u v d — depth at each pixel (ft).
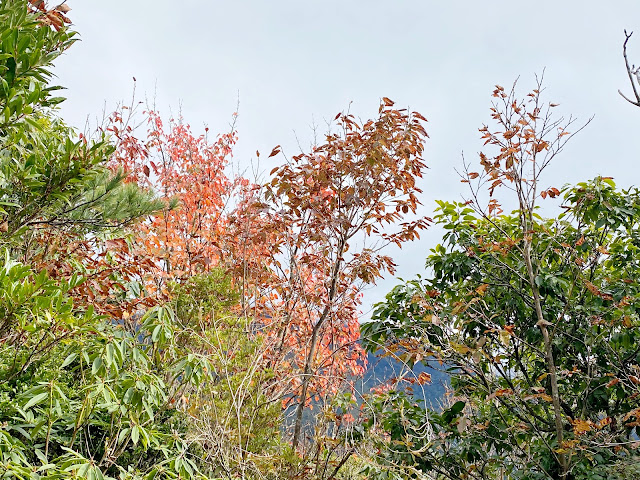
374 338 17.38
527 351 17.80
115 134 23.20
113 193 12.51
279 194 18.21
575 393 16.60
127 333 12.59
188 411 14.29
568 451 13.62
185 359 13.21
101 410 13.34
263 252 19.67
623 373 14.55
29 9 11.45
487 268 17.85
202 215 23.80
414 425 15.98
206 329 16.93
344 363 20.52
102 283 12.85
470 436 15.90
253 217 19.45
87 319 10.21
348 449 15.01
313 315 19.83
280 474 14.51
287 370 18.85
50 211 12.35
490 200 16.48
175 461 11.64
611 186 16.57
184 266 21.35
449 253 18.33
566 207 16.38
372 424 16.29
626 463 13.07
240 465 12.98
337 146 18.31
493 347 17.87
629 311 15.31
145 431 11.49
